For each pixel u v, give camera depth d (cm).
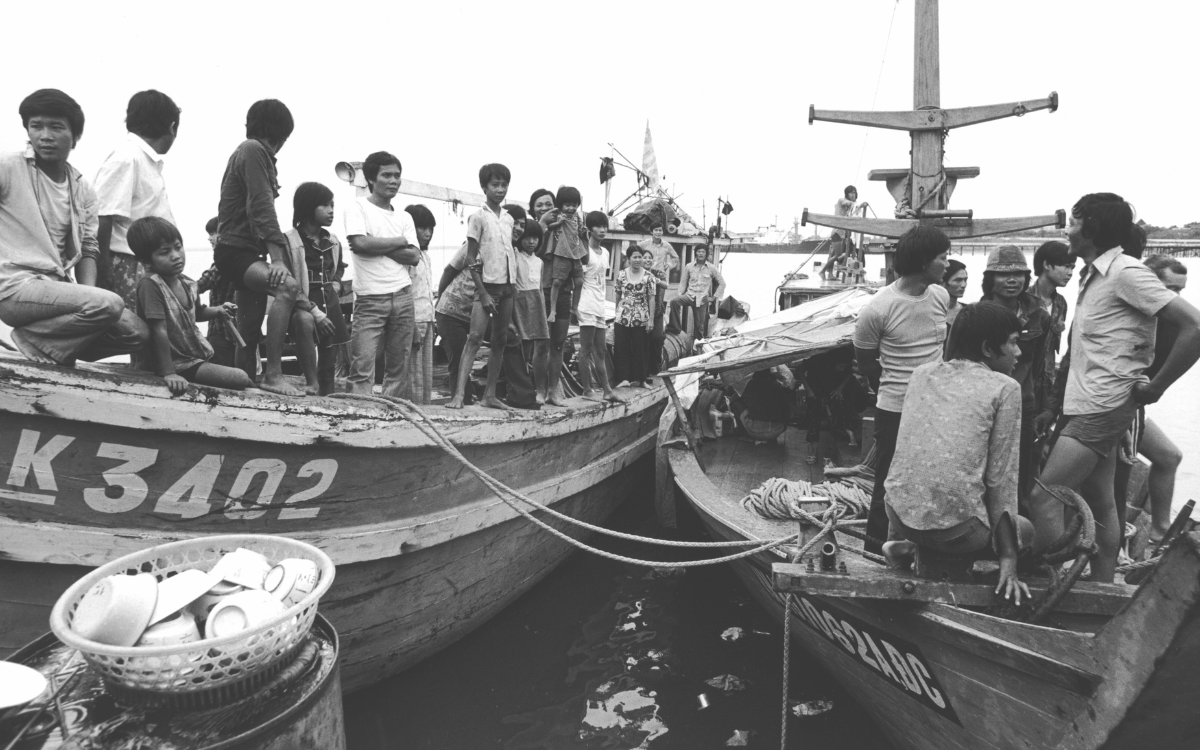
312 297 496
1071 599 338
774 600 560
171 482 359
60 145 348
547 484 622
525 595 658
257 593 257
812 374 778
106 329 342
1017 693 324
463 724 475
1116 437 373
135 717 235
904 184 698
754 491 605
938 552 343
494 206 589
